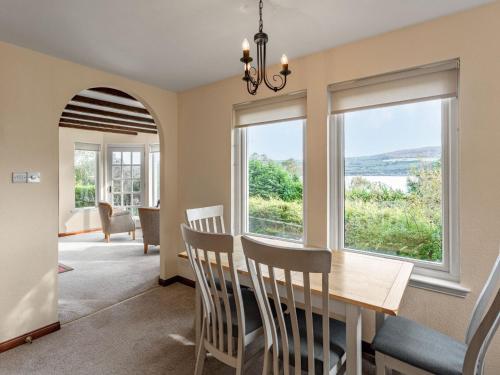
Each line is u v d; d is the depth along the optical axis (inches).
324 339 47.1
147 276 144.9
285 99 101.4
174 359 80.3
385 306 47.1
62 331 93.6
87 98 143.9
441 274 76.0
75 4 65.7
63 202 246.5
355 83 85.7
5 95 83.4
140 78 114.7
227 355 62.5
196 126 127.0
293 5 66.3
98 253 189.8
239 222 117.9
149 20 72.7
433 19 72.6
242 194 117.4
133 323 99.0
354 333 50.8
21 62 86.7
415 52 75.2
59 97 95.0
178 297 119.8
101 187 270.2
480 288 67.7
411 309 76.5
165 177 130.3
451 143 74.5
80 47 87.5
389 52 79.0
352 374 50.9
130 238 237.8
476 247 68.1
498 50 65.2
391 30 78.0
